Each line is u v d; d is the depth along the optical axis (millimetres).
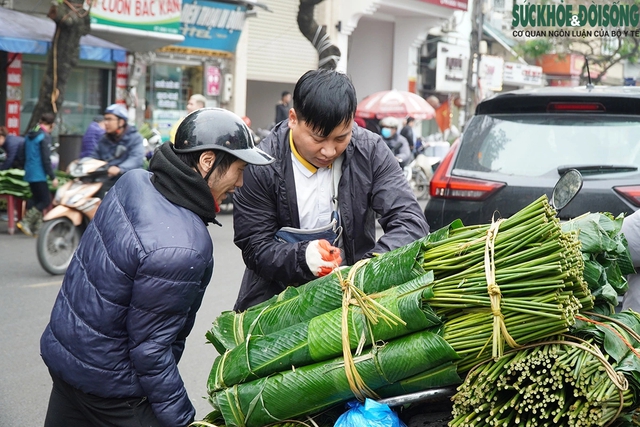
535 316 2006
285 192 2963
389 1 21938
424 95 26266
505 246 2107
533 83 29078
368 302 2193
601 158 4797
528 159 4973
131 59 16000
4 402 4734
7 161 10711
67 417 2680
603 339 2068
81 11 11766
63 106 15094
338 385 2217
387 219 3018
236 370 2375
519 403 2023
